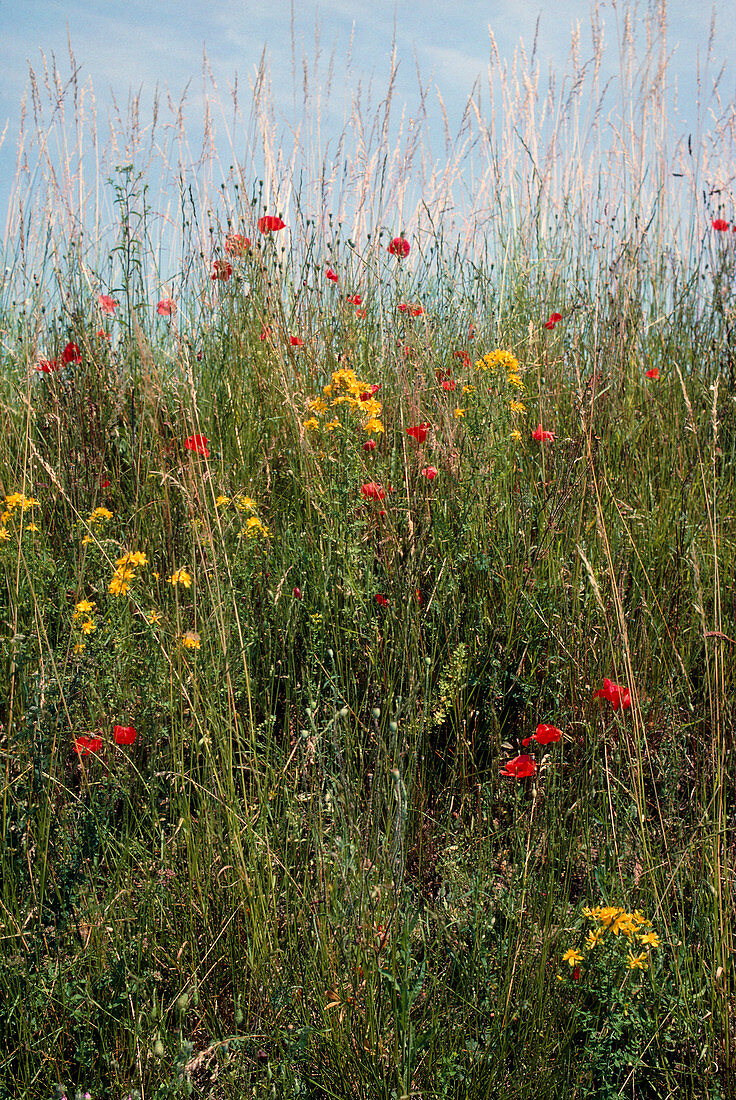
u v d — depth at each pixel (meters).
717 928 1.57
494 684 2.13
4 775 1.82
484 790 2.02
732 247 4.08
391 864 1.57
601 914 1.58
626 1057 1.45
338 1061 1.45
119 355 3.74
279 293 3.71
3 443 3.15
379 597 2.34
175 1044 1.49
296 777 1.92
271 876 1.69
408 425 2.93
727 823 1.97
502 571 2.48
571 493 2.63
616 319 3.51
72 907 1.72
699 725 2.15
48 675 1.99
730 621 2.36
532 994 1.52
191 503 2.33
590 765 1.94
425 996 1.62
